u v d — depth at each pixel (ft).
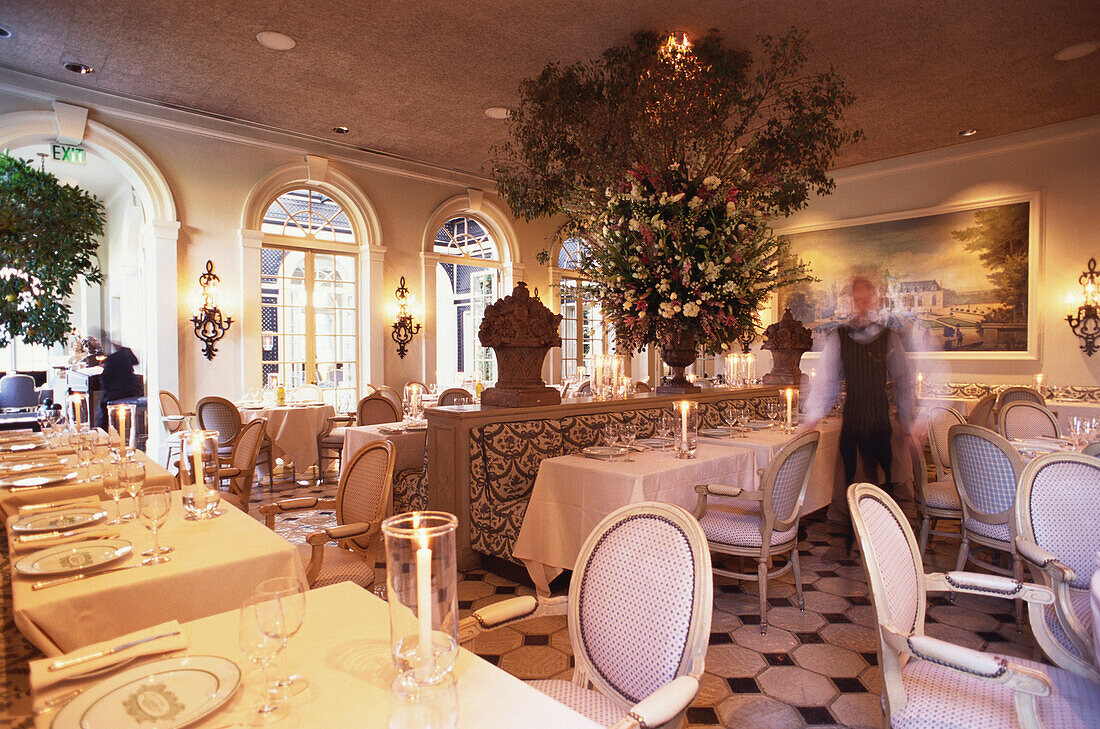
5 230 21.01
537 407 13.69
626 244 15.10
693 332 15.42
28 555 6.01
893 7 16.37
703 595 4.73
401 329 30.12
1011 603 11.53
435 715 3.26
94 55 19.17
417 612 3.36
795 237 32.53
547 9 16.40
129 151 22.71
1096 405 22.47
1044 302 25.48
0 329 22.41
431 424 13.41
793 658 9.50
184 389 24.16
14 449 12.34
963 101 22.56
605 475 10.51
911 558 6.18
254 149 25.72
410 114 24.02
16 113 20.47
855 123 24.63
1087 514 7.45
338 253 28.89
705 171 15.03
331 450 25.57
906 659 5.99
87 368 30.48
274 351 27.30
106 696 3.47
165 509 6.02
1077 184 24.75
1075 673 6.03
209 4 16.25
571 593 5.67
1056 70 20.10
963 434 11.23
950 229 27.71
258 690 3.65
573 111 18.04
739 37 17.88
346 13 16.66
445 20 17.01
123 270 36.60
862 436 12.89
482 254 34.19
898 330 12.80
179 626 4.50
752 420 17.52
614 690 5.17
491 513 12.49
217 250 24.88
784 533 10.84
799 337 21.84
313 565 8.08
